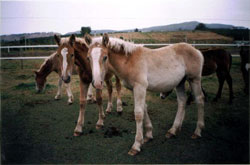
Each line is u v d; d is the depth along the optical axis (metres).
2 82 7.65
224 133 3.68
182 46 3.58
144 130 3.91
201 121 3.54
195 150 3.13
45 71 5.68
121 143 3.35
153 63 3.16
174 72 3.31
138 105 3.02
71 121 4.32
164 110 4.90
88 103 5.60
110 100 4.85
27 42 14.06
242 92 6.14
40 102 5.58
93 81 2.69
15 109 5.02
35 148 3.22
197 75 3.56
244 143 3.32
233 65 9.62
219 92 5.42
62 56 3.39
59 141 3.44
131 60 3.05
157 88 3.30
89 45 2.96
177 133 3.71
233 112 4.66
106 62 2.90
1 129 3.92
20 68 10.12
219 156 2.95
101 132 3.79
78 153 3.06
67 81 3.44
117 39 3.09
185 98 3.80
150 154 3.02
